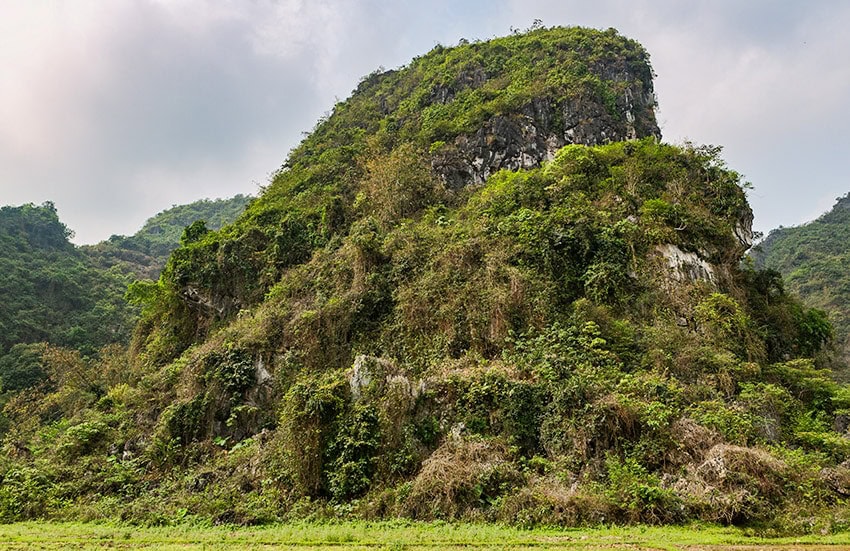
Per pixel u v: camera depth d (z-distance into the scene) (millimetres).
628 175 25953
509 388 15812
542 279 20922
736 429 14336
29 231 73375
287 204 36656
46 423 32906
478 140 37062
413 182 32062
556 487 12461
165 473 18969
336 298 23141
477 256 22156
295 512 13625
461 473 13125
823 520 10727
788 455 13531
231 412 20922
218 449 19859
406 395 16000
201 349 24297
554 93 39656
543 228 22172
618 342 18578
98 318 56312
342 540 10422
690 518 11188
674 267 22188
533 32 54219
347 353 21859
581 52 46375
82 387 32469
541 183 26016
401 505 12992
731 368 18000
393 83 56438
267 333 23109
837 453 15273
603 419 14141
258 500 14531
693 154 27906
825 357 27219
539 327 19234
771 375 20203
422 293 21188
